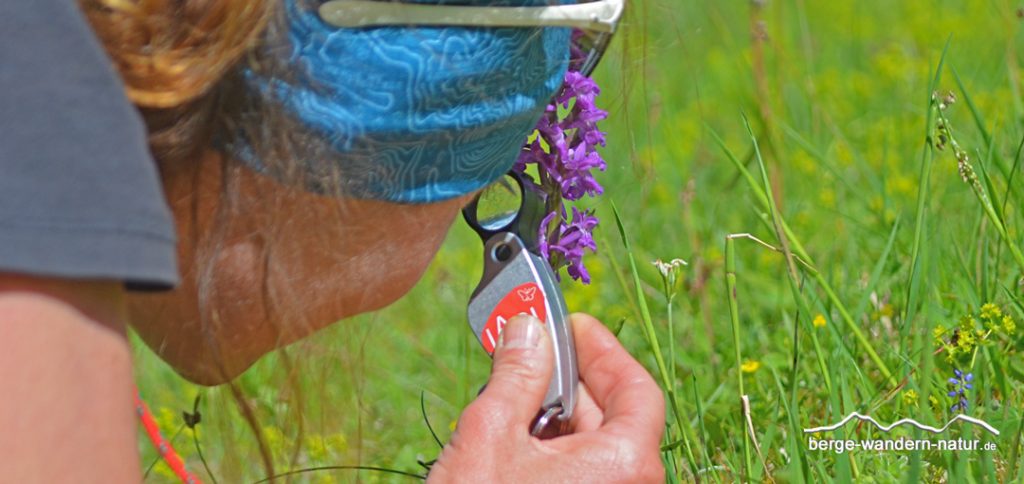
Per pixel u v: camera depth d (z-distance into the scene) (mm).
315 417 2764
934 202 5102
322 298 2295
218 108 2033
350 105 2086
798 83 7977
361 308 2357
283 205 2137
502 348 2508
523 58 2236
